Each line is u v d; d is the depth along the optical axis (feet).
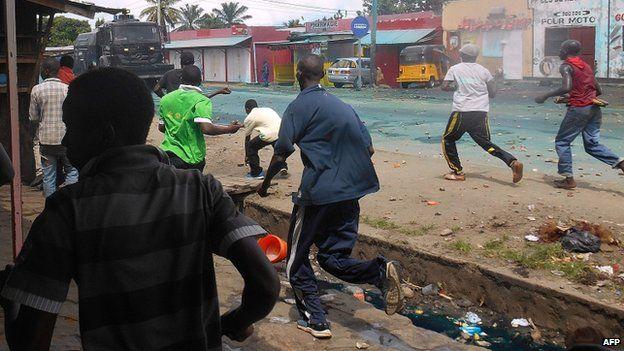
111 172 5.57
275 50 133.69
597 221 20.08
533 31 95.45
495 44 100.83
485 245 18.51
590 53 89.45
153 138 41.86
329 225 14.30
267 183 14.82
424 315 16.65
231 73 152.56
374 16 98.58
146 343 5.36
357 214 14.57
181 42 170.40
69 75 28.60
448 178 26.37
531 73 96.32
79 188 5.51
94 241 5.34
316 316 14.43
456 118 25.21
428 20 111.86
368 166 14.29
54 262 5.28
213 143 38.58
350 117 14.08
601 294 14.94
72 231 5.35
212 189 5.81
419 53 97.45
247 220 5.81
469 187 24.94
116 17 94.79
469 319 16.25
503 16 99.19
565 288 15.29
